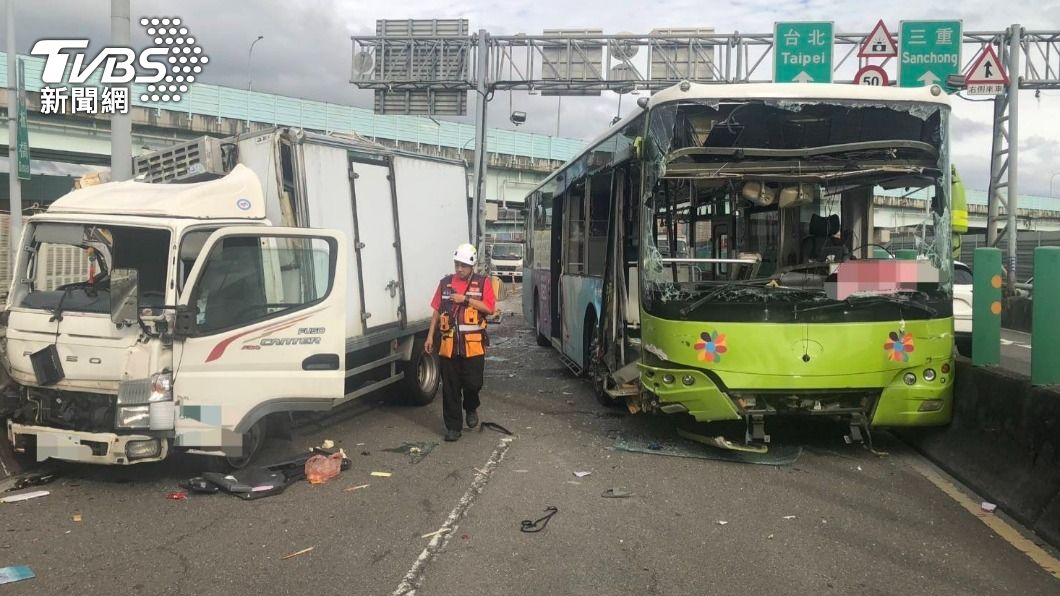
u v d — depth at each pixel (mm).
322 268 6434
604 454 7062
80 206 5934
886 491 5938
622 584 4273
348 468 6547
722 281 6523
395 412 8922
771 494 5875
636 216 7594
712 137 6672
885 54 15062
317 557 4629
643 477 6324
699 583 4289
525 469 6574
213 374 5719
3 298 7891
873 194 6746
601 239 9000
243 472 6039
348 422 8383
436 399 9734
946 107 6641
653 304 6734
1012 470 5590
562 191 11812
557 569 4473
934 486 6062
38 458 5578
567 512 5480
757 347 6297
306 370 6234
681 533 5062
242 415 5879
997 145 19547
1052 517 4930
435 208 9492
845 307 6305
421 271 9102
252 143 6938
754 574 4410
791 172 6504
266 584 4242
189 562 4535
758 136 6676
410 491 5953
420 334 9203
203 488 5797
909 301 6363
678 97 6637
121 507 5496
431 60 24656
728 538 4973
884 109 6602
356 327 7637
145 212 5719
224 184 6227
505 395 10109
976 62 15477
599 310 9000
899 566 4520
